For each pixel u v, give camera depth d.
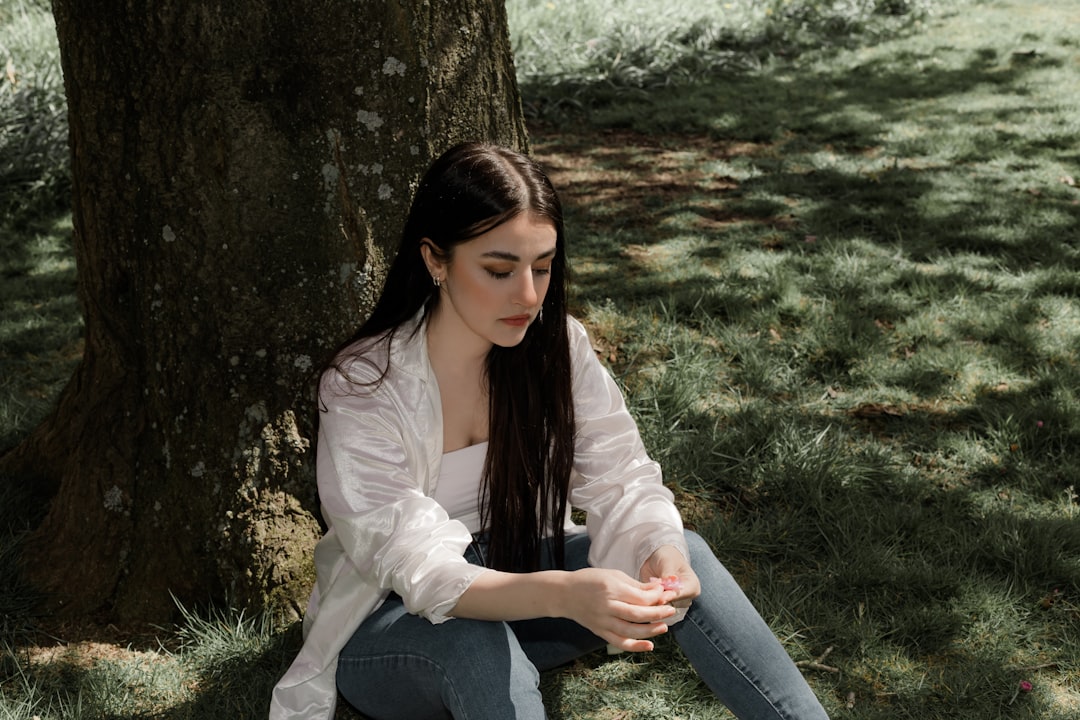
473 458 2.21
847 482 3.52
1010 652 2.80
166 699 2.59
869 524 3.27
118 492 2.92
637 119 8.45
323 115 2.67
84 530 2.95
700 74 10.02
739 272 5.28
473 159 1.93
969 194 6.53
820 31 11.64
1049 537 3.20
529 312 2.01
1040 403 3.99
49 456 3.26
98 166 2.74
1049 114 8.53
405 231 2.05
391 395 2.08
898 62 10.45
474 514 2.25
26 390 4.24
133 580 2.90
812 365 4.35
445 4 2.75
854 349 4.39
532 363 2.19
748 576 3.11
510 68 2.98
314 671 2.08
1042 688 2.68
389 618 2.02
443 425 2.19
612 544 2.17
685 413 3.90
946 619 2.89
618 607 1.80
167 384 2.82
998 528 3.26
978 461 3.70
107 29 2.61
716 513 3.40
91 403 3.01
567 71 9.49
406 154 2.76
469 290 1.97
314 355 2.81
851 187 6.70
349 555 2.01
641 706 2.62
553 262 2.13
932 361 4.34
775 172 7.07
